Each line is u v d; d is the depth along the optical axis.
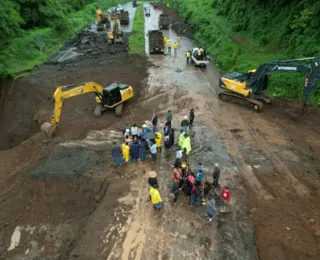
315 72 18.83
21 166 18.20
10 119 29.31
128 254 11.49
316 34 26.42
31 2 43.41
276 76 25.88
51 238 13.44
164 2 78.19
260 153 17.58
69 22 49.97
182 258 11.24
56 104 20.00
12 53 35.09
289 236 12.30
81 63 34.84
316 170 16.17
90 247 11.93
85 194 15.16
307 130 20.08
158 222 12.84
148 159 17.05
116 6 77.94
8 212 14.94
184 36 46.22
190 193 13.45
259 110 22.42
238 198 14.09
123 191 14.66
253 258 11.24
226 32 39.09
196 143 18.56
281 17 32.69
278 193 14.55
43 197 15.39
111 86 22.77
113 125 21.55
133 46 40.44
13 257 12.80
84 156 17.36
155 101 25.03
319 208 13.73
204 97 25.30
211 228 12.49
